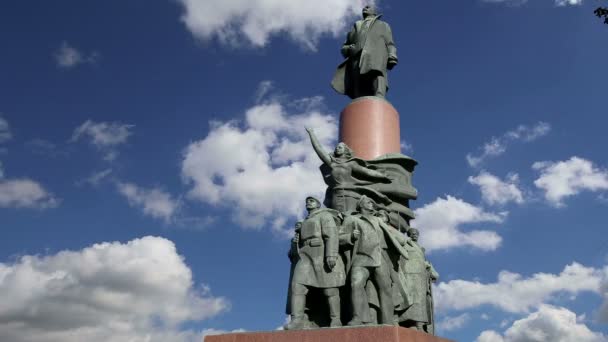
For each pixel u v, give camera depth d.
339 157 17.66
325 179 17.92
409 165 18.73
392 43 21.25
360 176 17.72
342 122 19.95
